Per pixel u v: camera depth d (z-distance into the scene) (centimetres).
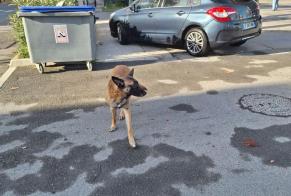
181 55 609
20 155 290
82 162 276
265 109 361
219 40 564
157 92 424
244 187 238
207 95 408
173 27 614
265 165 262
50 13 473
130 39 704
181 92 422
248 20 577
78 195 236
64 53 504
